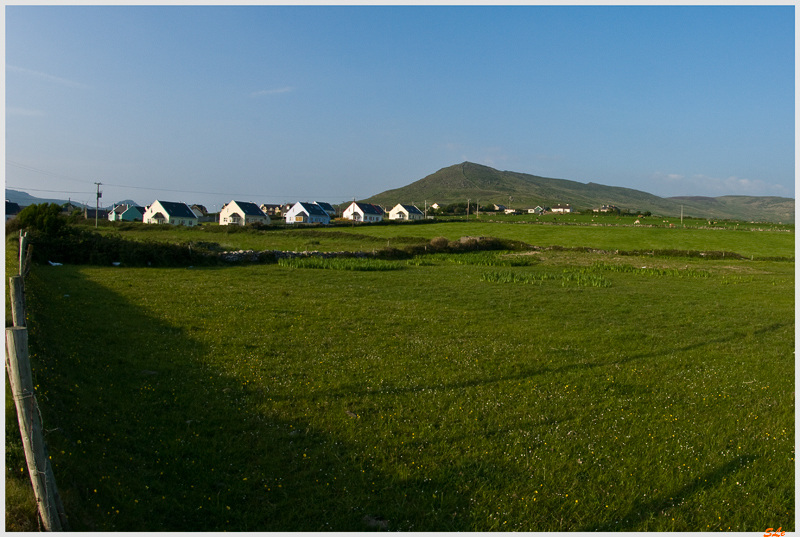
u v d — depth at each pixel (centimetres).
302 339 1501
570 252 5500
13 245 3212
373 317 1877
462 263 4216
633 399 1096
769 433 943
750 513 695
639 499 720
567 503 703
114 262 3247
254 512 649
